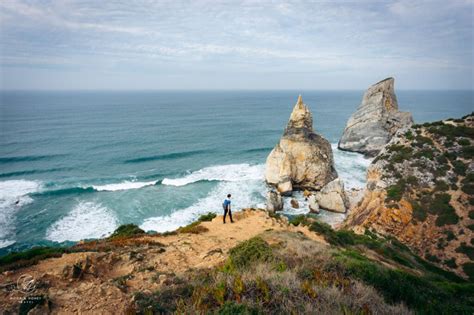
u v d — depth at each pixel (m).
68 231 31.30
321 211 38.00
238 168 55.41
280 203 38.25
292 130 46.19
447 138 33.50
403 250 20.91
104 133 83.75
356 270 8.02
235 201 40.31
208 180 48.00
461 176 27.62
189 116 128.50
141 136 81.88
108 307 5.77
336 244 15.52
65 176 49.16
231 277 6.42
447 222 23.45
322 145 46.47
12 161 55.94
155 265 8.91
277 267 7.70
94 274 7.72
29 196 39.88
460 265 19.91
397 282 8.22
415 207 25.81
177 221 34.41
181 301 5.52
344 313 5.04
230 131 93.44
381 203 27.91
